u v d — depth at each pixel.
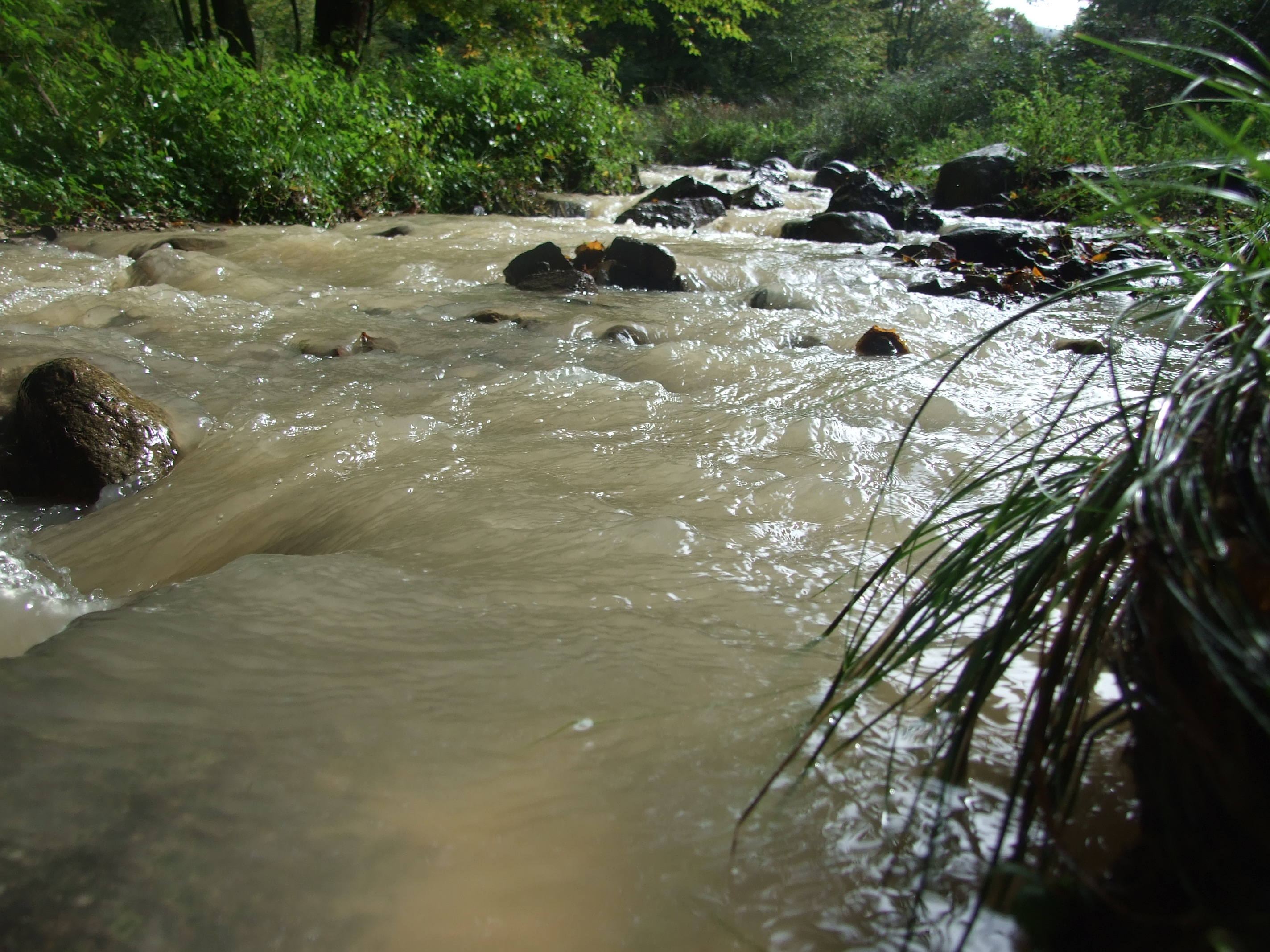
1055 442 3.19
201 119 11.68
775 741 1.56
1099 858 1.24
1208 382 1.21
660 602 2.11
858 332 5.66
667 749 1.54
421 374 4.74
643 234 11.40
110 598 2.81
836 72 34.59
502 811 1.40
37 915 1.21
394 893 1.25
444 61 15.99
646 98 32.41
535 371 4.64
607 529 2.53
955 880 1.24
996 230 8.78
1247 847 0.95
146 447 3.79
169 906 1.23
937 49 44.25
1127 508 1.18
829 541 2.49
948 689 1.67
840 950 1.15
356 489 3.13
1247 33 15.20
